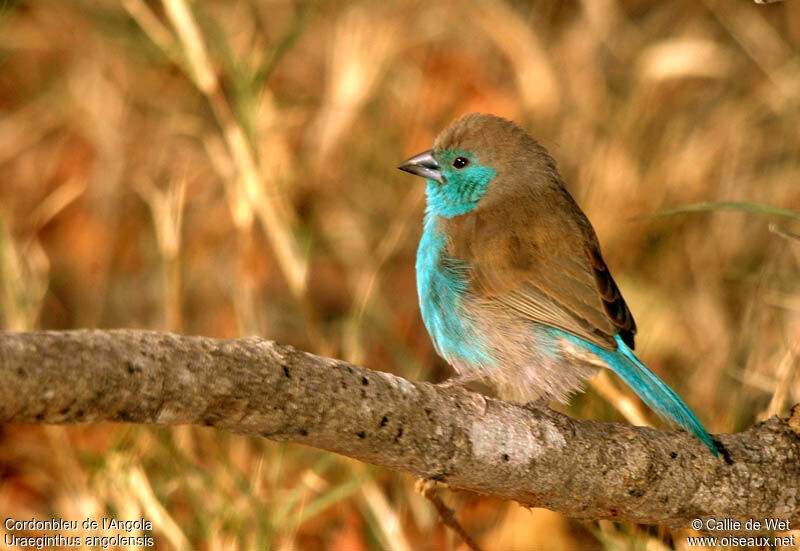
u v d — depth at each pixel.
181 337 5.73
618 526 9.59
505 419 6.72
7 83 15.29
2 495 11.04
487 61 15.69
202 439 10.81
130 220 14.34
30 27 15.30
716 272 12.51
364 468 10.30
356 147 14.15
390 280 13.41
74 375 5.33
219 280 13.55
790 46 14.91
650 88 14.22
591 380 9.66
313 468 10.11
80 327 13.35
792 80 14.11
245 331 11.62
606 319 8.31
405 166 9.62
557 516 10.59
